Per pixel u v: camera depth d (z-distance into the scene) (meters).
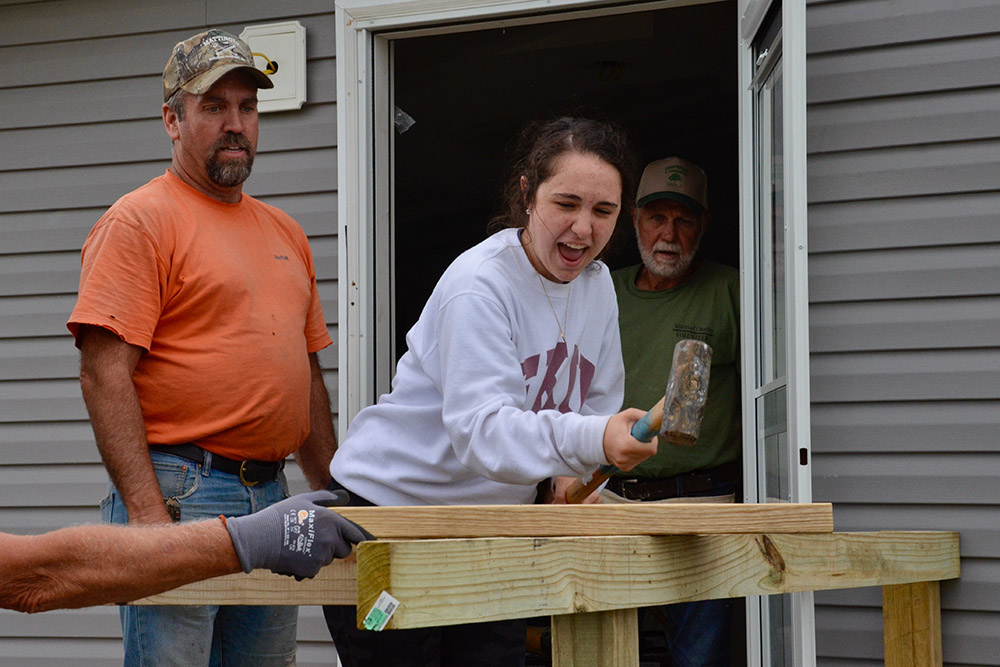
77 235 3.91
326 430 3.07
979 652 2.99
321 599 1.89
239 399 2.62
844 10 3.22
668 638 3.93
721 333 3.82
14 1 4.01
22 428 3.89
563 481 2.31
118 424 2.46
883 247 3.15
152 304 2.54
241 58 2.71
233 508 2.63
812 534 2.29
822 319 3.18
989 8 3.11
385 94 3.80
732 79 5.37
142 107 3.89
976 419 3.05
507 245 2.17
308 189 3.72
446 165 6.35
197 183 2.74
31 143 3.98
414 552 1.49
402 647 2.25
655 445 1.80
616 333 2.41
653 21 4.62
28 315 3.92
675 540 1.93
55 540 1.53
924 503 3.07
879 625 3.10
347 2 3.70
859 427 3.13
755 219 3.37
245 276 2.70
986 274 3.06
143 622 2.47
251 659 2.77
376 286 3.72
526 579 1.65
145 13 3.90
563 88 5.47
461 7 3.62
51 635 3.78
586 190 2.02
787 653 2.97
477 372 2.04
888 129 3.16
